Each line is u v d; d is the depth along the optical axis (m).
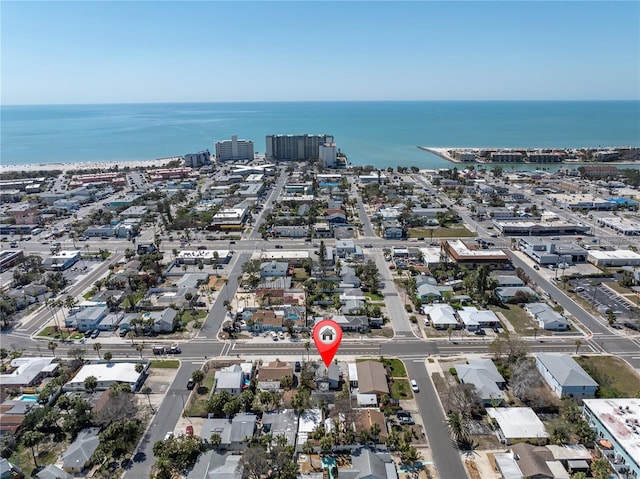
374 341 140.88
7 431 101.56
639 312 152.88
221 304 166.00
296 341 141.38
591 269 193.50
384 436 98.75
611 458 92.69
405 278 188.50
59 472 89.25
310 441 98.25
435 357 132.00
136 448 98.12
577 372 115.44
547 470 88.62
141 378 122.94
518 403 111.06
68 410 109.25
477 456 95.38
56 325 152.75
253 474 88.88
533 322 151.50
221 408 107.00
